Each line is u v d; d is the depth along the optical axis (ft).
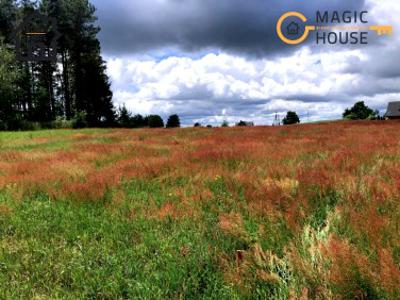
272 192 18.92
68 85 265.54
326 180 19.86
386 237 11.41
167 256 13.03
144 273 12.12
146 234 15.46
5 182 27.40
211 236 14.58
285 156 33.88
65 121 195.21
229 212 18.04
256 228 14.71
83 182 27.09
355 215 13.39
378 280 9.15
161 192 23.48
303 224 14.26
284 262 11.14
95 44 261.24
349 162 25.95
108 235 15.72
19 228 17.39
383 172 21.58
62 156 42.27
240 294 10.13
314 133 67.62
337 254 9.84
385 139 43.21
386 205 14.87
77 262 13.16
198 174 26.66
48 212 19.74
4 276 12.37
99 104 253.85
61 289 11.48
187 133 84.43
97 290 11.44
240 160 32.86
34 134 106.83
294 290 9.69
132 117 249.34
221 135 72.59
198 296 10.73
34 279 12.32
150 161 34.22
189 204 19.15
